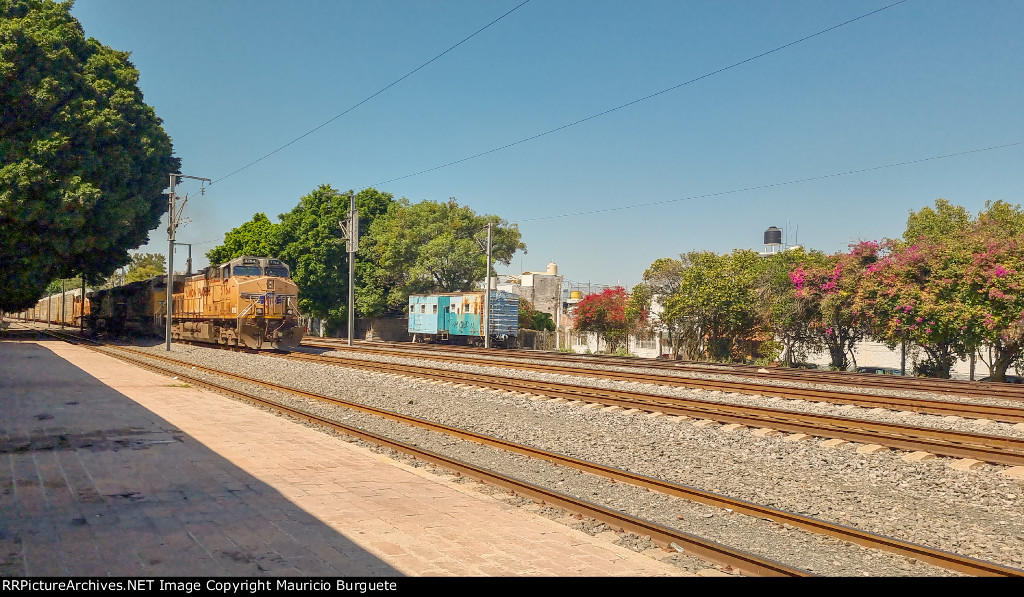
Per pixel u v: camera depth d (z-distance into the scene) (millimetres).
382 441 11023
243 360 28000
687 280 37406
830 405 16156
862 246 31297
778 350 34781
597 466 9469
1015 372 28438
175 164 47312
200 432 11508
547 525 6812
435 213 58750
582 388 17641
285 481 8250
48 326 80000
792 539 6875
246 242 66625
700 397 17297
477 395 17422
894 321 27797
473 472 9039
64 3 40375
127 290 49969
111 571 5207
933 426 13461
